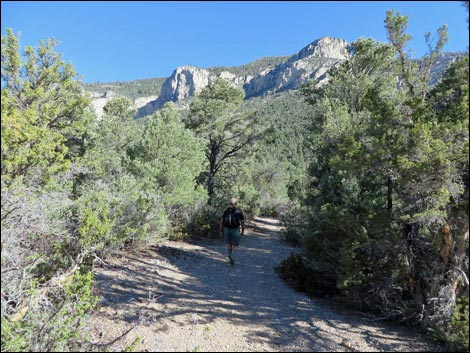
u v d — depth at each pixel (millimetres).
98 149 14016
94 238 6277
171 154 13086
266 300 6711
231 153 21750
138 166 11945
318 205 8023
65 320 3398
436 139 4684
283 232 16578
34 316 3324
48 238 5180
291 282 8117
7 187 3689
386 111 5520
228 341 4668
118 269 7465
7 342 2893
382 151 5086
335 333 5172
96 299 3979
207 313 5664
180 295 6480
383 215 5945
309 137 14898
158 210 9391
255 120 20719
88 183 10688
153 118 14203
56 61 11586
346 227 6422
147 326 4793
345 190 7062
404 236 5734
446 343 4641
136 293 6176
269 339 4848
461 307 4648
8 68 10539
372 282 6039
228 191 21906
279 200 32250
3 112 3949
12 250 3441
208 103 18750
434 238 5320
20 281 3582
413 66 5762
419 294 5504
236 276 8523
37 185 5934
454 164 4629
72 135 12727
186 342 4488
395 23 5699
